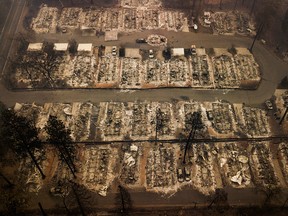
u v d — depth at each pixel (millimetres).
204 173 83500
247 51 112688
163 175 83000
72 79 103500
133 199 79062
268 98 99062
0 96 99688
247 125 92875
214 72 105688
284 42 114938
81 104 97312
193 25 121000
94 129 91750
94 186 81250
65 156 80250
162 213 76875
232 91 100875
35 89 101250
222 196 79375
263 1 128500
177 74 104812
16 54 111500
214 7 129625
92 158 86125
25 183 81938
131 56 110125
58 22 123375
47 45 113875
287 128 92375
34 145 74000
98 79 103375
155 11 127688
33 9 128875
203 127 92062
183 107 96562
